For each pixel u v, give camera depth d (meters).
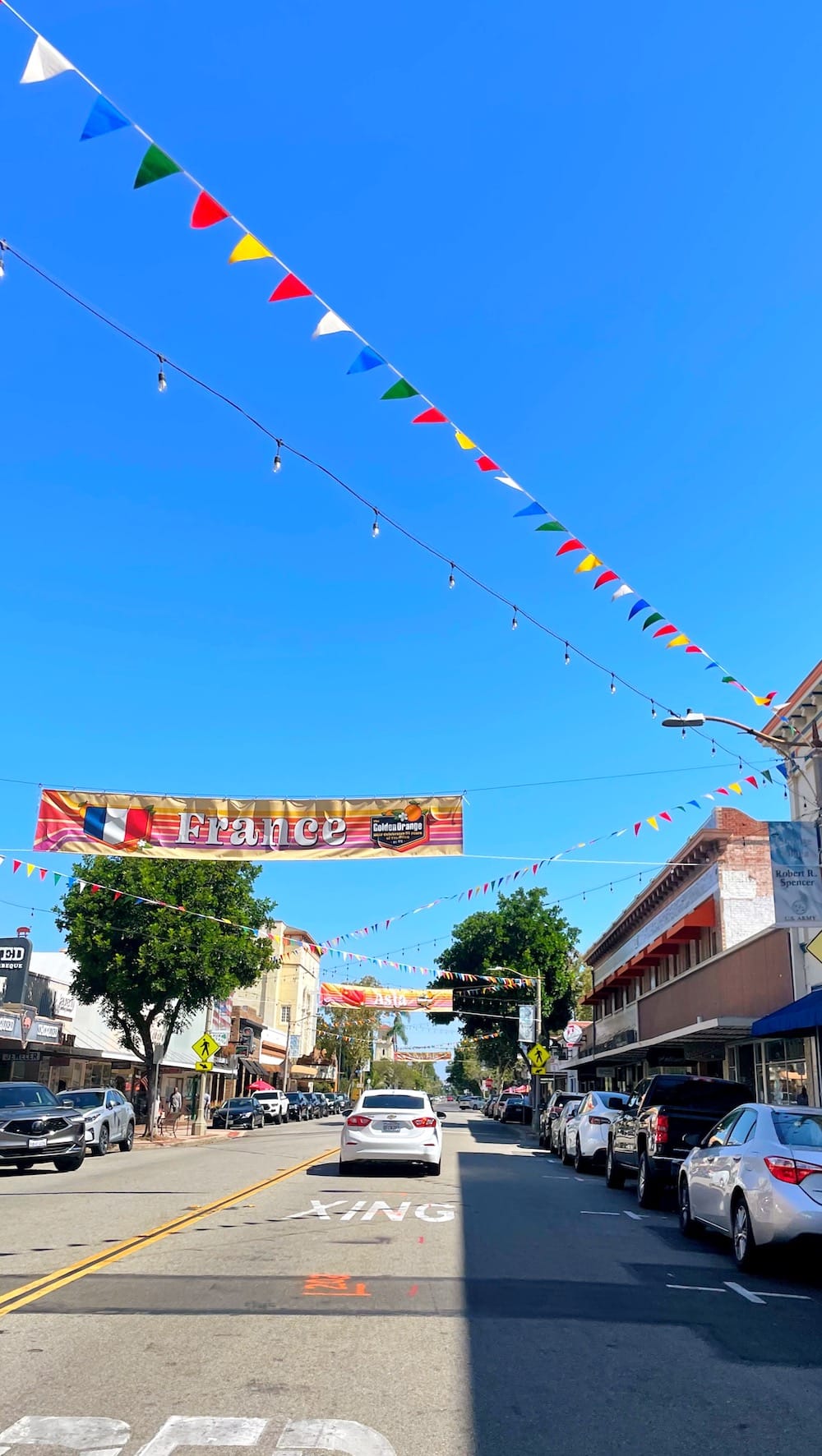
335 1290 8.47
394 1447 5.09
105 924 34.22
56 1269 9.20
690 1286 9.25
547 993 58.69
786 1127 10.38
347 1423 5.39
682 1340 7.28
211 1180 18.11
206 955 34.59
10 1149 19.98
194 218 7.72
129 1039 36.88
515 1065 80.94
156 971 34.38
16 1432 5.18
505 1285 8.95
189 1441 5.08
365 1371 6.29
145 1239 10.96
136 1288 8.41
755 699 15.19
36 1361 6.38
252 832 18.80
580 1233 12.44
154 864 35.06
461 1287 8.80
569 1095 30.31
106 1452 4.93
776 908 17.20
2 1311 7.61
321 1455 4.95
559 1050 61.22
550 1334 7.29
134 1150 29.55
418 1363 6.49
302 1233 11.55
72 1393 5.79
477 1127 51.34
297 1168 20.78
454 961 60.44
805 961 22.62
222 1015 52.72
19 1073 37.00
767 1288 9.27
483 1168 21.77
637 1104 16.94
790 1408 5.88
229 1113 45.22
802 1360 6.87
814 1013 18.94
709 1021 24.25
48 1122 20.62
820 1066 21.73
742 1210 10.10
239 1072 62.47
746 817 31.39
